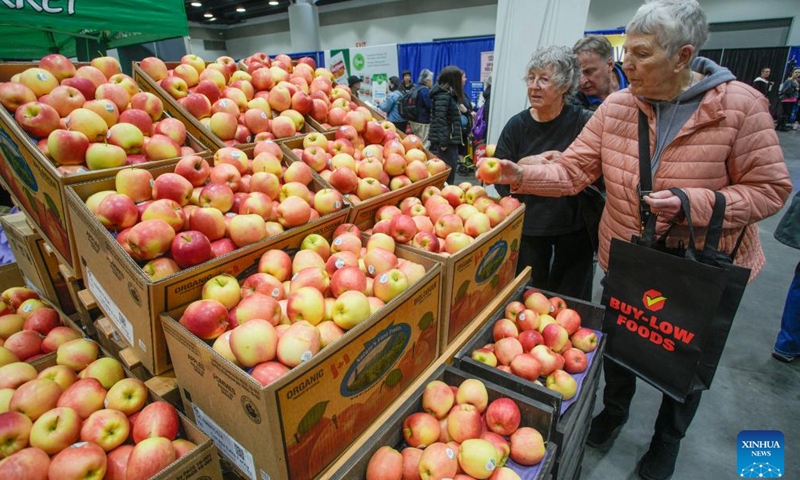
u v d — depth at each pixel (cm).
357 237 143
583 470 200
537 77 205
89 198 116
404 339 119
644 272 153
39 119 125
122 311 113
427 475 105
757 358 285
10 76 153
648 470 192
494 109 369
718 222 137
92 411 111
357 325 100
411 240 149
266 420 83
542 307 171
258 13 1880
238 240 122
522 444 115
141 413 105
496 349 153
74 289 157
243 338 93
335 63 1085
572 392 139
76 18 296
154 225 105
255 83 201
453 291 138
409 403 120
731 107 138
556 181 188
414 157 200
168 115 170
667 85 146
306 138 182
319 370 91
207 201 127
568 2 314
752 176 140
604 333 170
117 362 127
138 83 178
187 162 133
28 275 189
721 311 144
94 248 113
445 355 143
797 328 270
